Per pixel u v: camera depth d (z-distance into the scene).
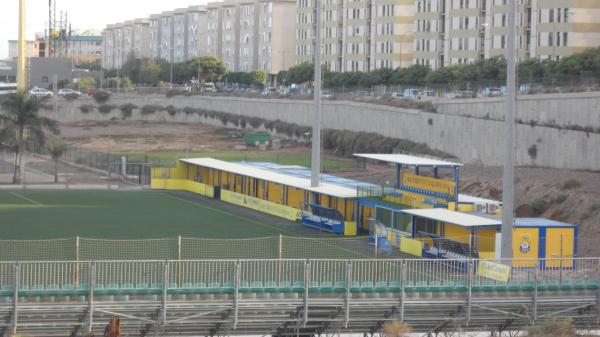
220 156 187.38
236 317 60.97
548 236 81.12
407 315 63.88
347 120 195.50
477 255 81.94
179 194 139.00
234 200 129.88
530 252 80.75
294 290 62.59
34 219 109.75
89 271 61.53
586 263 77.81
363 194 103.31
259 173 125.31
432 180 98.19
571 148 131.12
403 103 177.62
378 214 98.94
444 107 163.75
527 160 139.00
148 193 139.00
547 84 147.38
